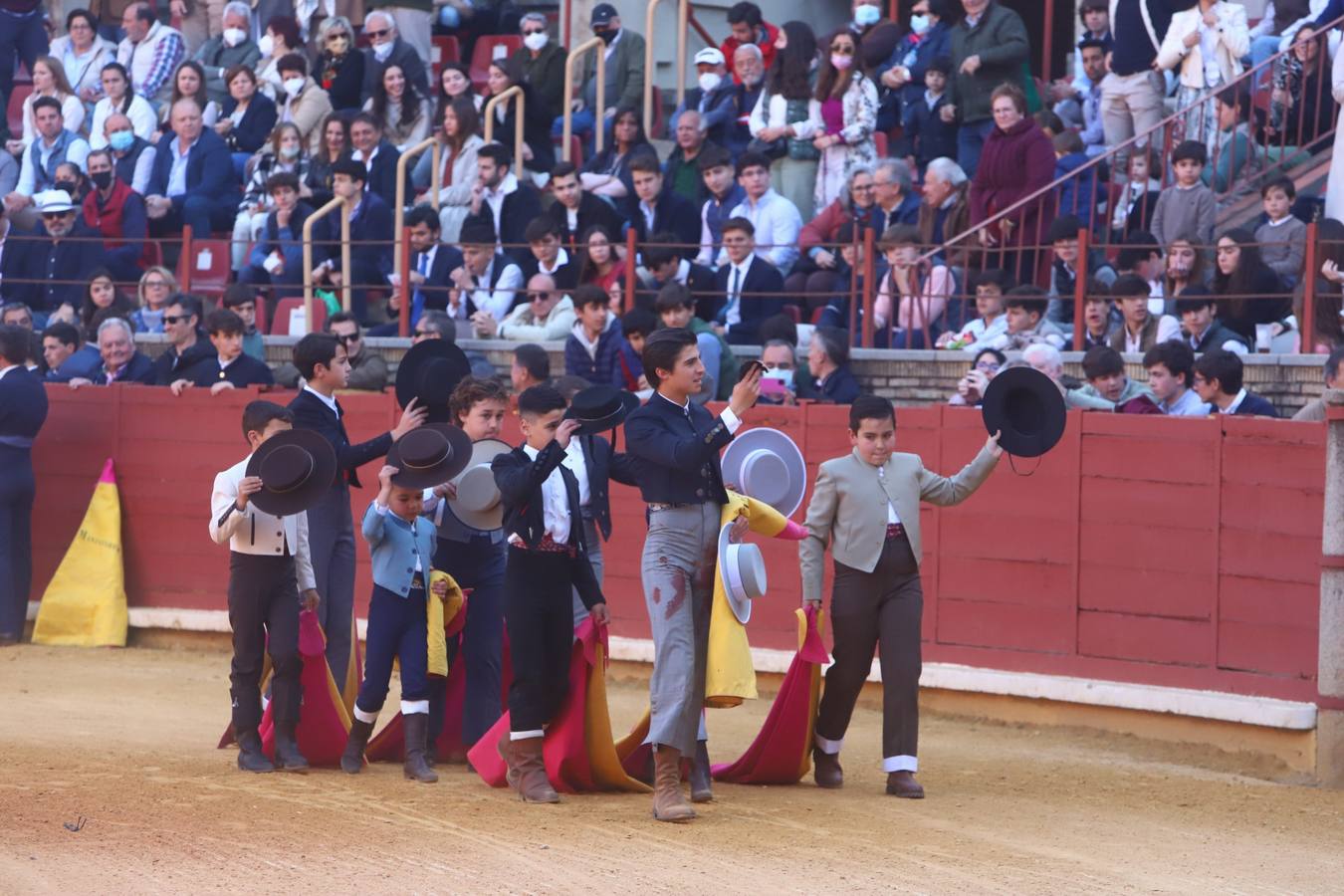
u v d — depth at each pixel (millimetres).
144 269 22188
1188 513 13617
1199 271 16719
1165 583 13758
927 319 17781
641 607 16578
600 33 23766
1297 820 10648
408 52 23391
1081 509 14297
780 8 26828
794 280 18703
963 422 15062
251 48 25594
